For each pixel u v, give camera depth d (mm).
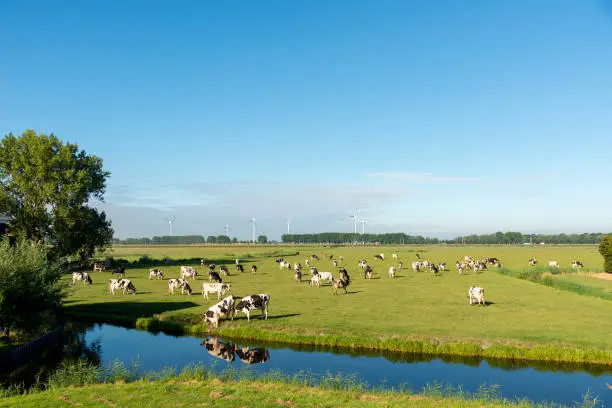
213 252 131750
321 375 18297
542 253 115812
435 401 14320
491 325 25641
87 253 66062
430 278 51969
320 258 93500
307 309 31266
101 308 33250
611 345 21359
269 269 65938
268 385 15953
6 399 14023
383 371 19219
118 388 15258
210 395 14336
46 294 23141
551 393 16469
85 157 65875
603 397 16016
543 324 25844
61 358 21500
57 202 56531
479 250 141875
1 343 22281
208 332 26469
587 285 41344
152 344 24172
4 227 43656
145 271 64250
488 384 17500
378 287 43688
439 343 22344
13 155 56062
